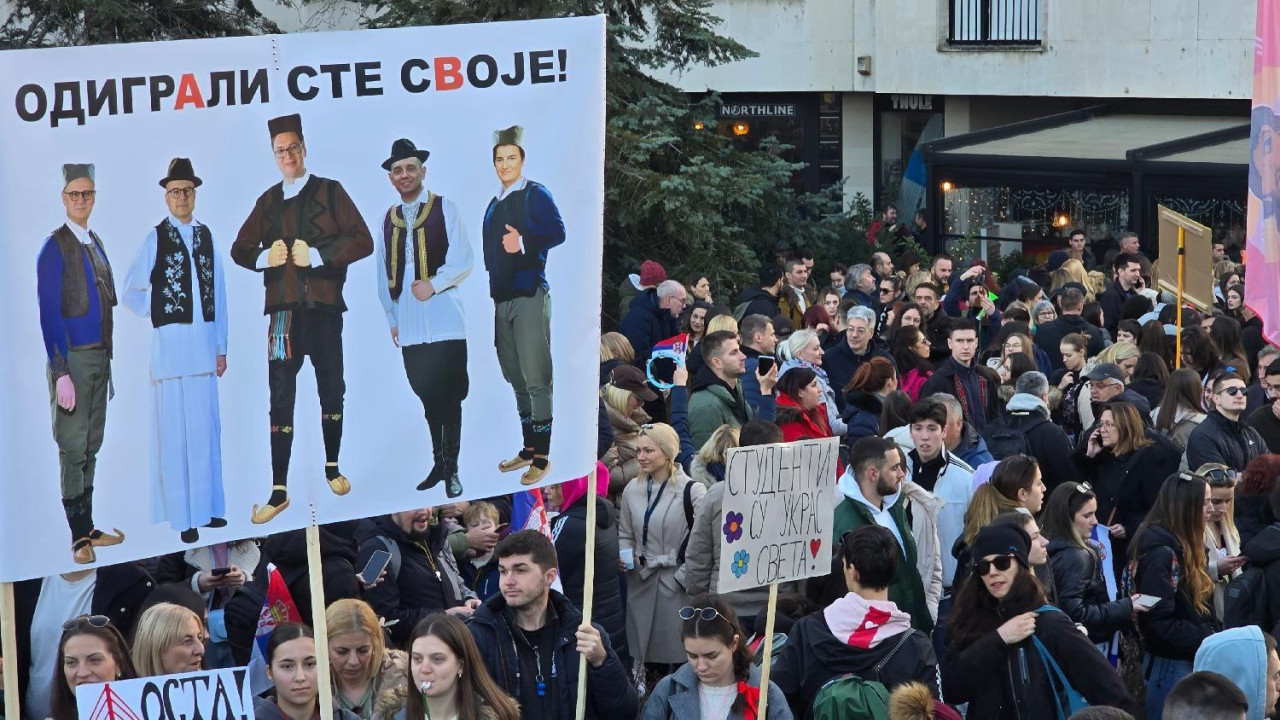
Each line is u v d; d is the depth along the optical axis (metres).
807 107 29.28
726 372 9.84
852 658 5.72
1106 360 11.69
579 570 7.55
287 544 6.73
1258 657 5.69
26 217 4.57
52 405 4.64
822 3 28.25
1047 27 26.05
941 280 17.23
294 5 21.50
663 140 17.38
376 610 6.95
